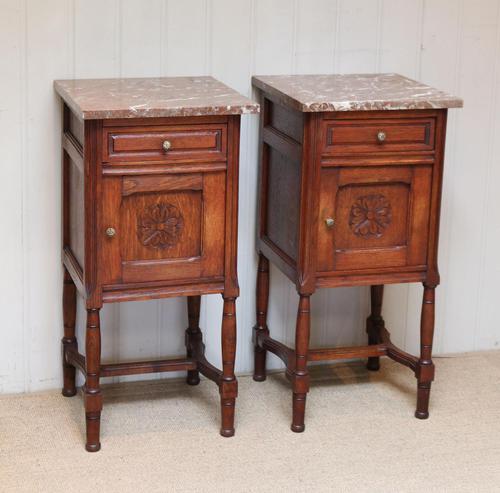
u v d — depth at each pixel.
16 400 3.23
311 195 2.88
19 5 3.00
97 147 2.69
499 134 3.57
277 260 3.17
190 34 3.19
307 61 3.32
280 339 3.51
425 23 3.40
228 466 2.86
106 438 3.00
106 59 3.13
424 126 2.93
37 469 2.82
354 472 2.85
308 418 3.17
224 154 2.81
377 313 3.49
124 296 2.84
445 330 3.71
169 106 2.71
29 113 3.09
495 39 3.48
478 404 3.31
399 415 3.21
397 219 2.99
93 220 2.74
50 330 3.27
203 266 2.88
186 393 3.31
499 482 2.82
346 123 2.86
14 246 3.17
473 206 3.61
